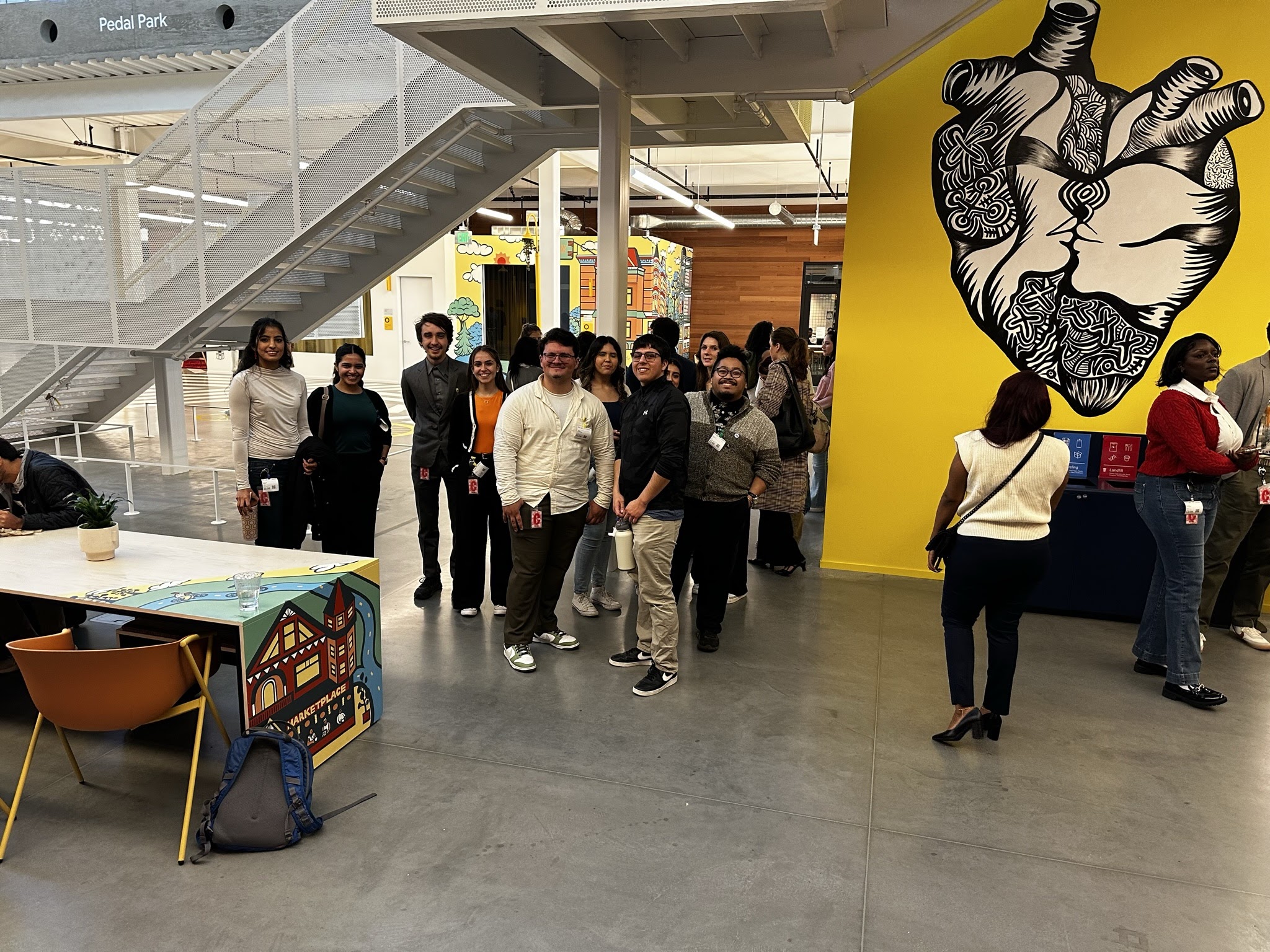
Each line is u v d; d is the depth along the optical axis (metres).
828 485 5.81
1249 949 2.36
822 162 17.20
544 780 3.15
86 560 3.48
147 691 2.67
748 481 4.24
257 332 4.27
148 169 6.50
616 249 5.58
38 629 4.03
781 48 5.18
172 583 3.18
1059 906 2.52
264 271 6.46
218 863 2.64
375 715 3.57
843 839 2.82
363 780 3.13
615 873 2.62
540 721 3.62
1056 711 3.81
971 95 5.12
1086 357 5.18
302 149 6.36
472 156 7.41
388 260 7.77
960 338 5.38
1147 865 2.72
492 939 2.32
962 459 3.26
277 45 6.10
